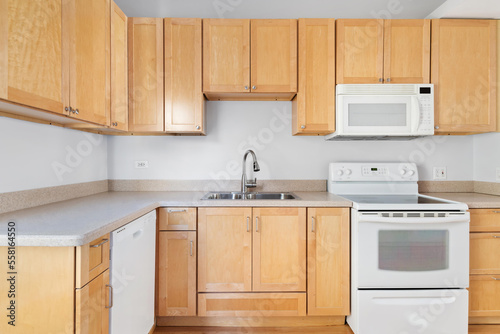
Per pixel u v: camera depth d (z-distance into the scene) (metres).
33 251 1.00
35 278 1.00
